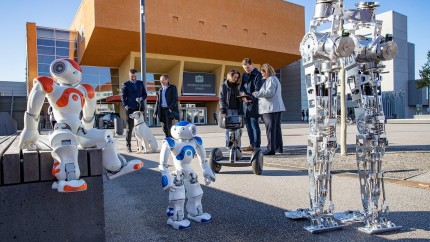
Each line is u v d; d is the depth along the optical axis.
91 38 35.84
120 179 5.87
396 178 5.27
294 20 49.38
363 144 3.21
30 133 2.78
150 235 3.19
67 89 2.87
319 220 3.23
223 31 42.44
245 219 3.61
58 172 2.46
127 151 10.33
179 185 3.45
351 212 3.63
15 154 2.47
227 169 6.75
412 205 3.91
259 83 8.39
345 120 8.03
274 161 7.46
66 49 41.56
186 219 3.49
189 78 46.91
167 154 3.40
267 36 46.41
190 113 48.38
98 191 2.73
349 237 3.04
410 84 53.38
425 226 3.25
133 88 10.06
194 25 40.16
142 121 9.79
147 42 38.66
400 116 50.56
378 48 2.94
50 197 2.58
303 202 4.21
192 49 42.34
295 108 58.75
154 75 46.81
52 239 2.59
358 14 3.05
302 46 3.25
